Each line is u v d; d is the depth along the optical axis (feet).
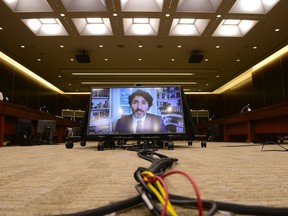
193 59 23.34
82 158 5.08
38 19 18.69
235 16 17.15
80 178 2.57
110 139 8.61
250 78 32.76
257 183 2.27
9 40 21.07
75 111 41.37
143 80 34.22
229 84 39.37
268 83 27.81
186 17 17.25
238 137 24.44
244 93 34.35
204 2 16.47
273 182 2.32
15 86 28.37
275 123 15.29
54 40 21.11
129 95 8.89
